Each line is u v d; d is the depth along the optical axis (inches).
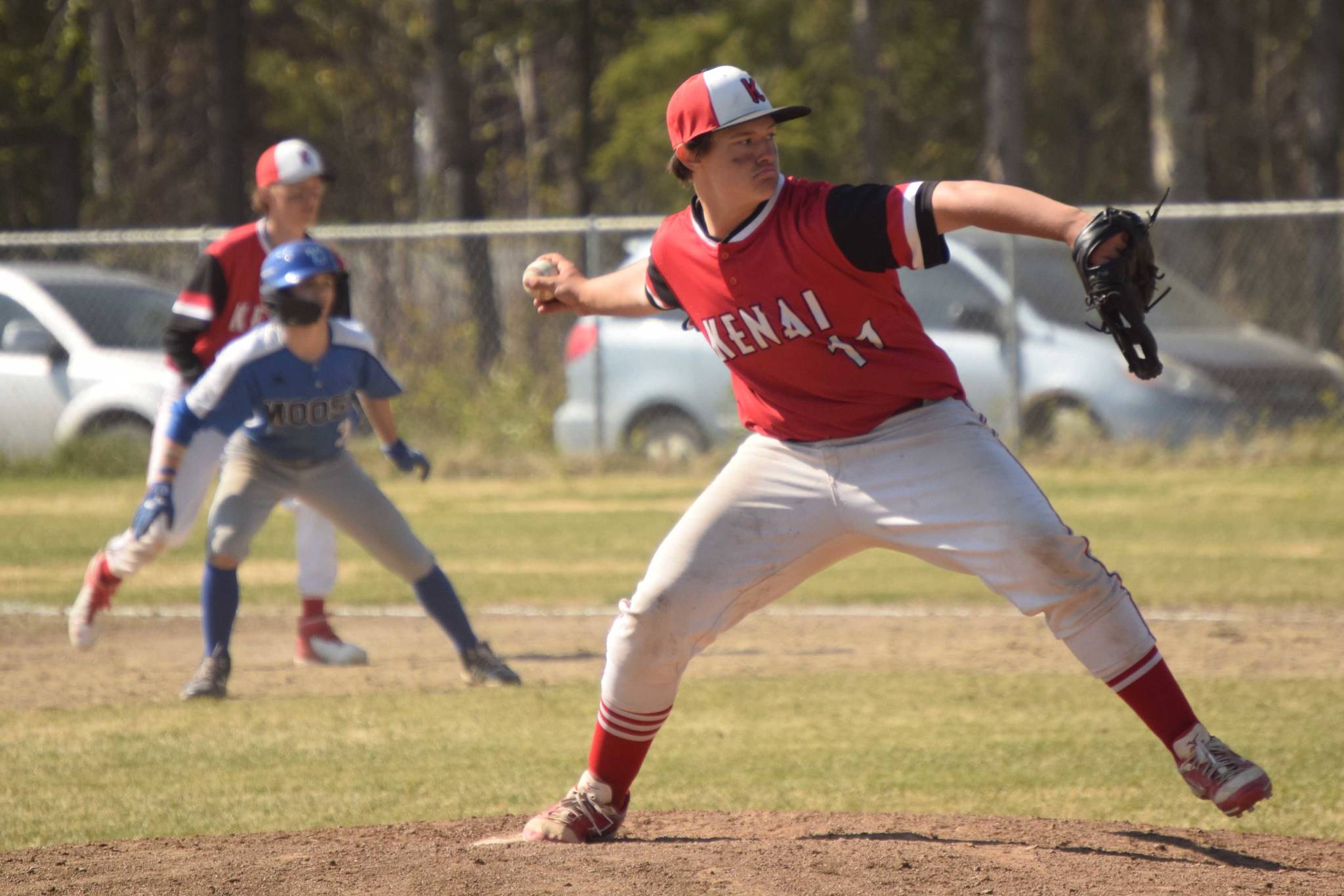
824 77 4249.5
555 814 613.0
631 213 5477.4
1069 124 5393.7
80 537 1795.0
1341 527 1728.6
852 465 581.0
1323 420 2273.6
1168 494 1989.4
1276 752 810.8
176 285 2915.8
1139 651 566.6
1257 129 5260.8
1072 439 2225.6
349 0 5108.3
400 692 1008.2
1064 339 2220.7
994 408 2214.6
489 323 2679.6
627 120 4315.9
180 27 5236.2
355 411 1018.1
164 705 966.4
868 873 541.3
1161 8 3897.6
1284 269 2972.4
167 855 601.3
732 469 601.6
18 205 4507.9
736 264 563.8
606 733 610.5
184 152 5472.4
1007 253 2198.6
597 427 2377.0
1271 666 1047.6
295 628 1282.0
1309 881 548.4
